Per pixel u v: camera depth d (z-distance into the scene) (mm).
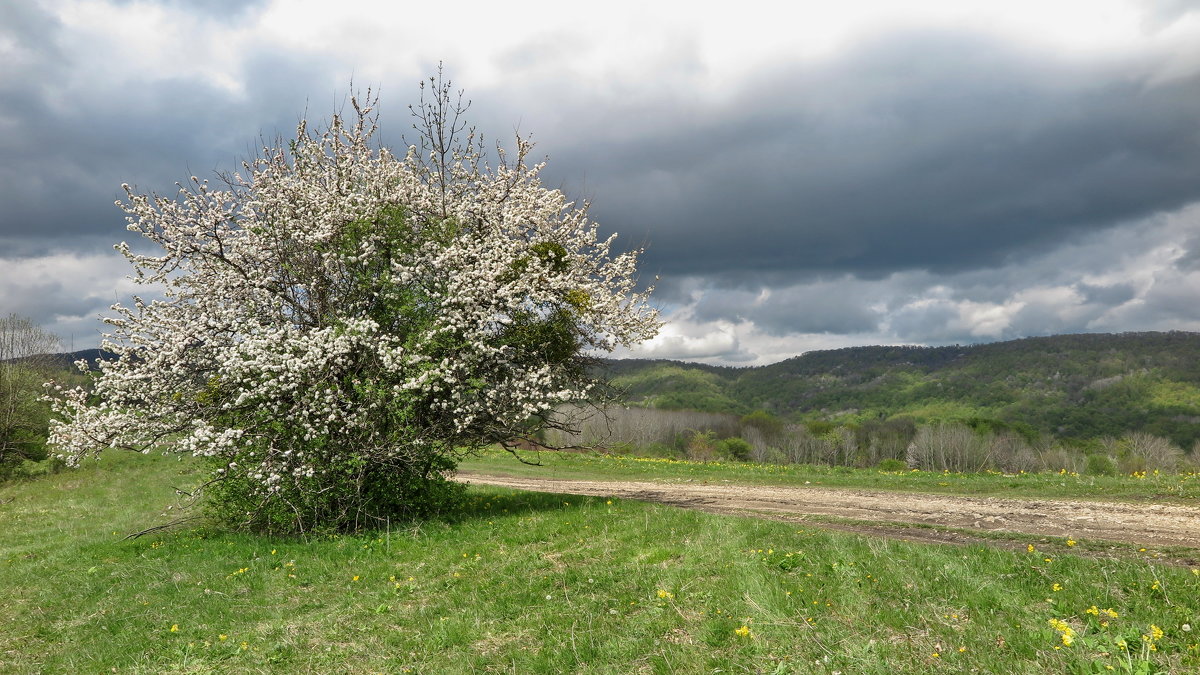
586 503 15117
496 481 23703
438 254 15281
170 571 12500
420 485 15086
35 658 8891
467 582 9703
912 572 7352
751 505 14984
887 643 5793
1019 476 17359
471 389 14484
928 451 79500
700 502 15867
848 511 13469
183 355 15039
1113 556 8469
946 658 5363
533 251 15773
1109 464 71438
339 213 15195
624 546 10273
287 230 15234
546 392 15375
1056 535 10125
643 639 6711
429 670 6898
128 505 23906
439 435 14992
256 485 14789
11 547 17438
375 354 14477
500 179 16469
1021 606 6207
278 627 8906
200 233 14719
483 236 16141
